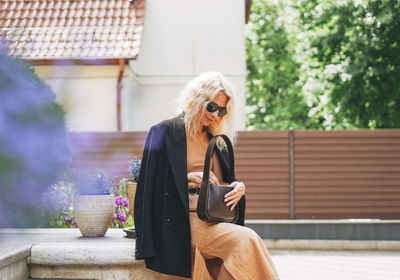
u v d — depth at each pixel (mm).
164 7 13391
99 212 3516
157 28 13344
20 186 3787
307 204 10344
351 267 6977
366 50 16391
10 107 3641
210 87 2953
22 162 3699
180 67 13273
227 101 3016
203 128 3096
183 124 3010
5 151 3582
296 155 10398
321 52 17875
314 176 10352
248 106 26625
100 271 3109
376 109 16844
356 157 10289
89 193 3596
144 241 2793
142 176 2947
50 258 3039
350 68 16234
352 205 10273
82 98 11828
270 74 24984
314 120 22703
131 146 10727
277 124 24281
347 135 10305
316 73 18328
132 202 3662
